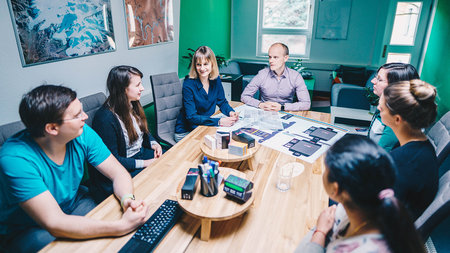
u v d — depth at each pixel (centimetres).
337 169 63
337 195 67
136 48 347
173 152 162
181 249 96
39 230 120
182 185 115
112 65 314
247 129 194
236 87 468
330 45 569
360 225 66
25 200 101
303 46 598
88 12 267
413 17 480
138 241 97
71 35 254
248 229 105
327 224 88
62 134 108
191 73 230
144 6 346
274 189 128
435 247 169
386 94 107
